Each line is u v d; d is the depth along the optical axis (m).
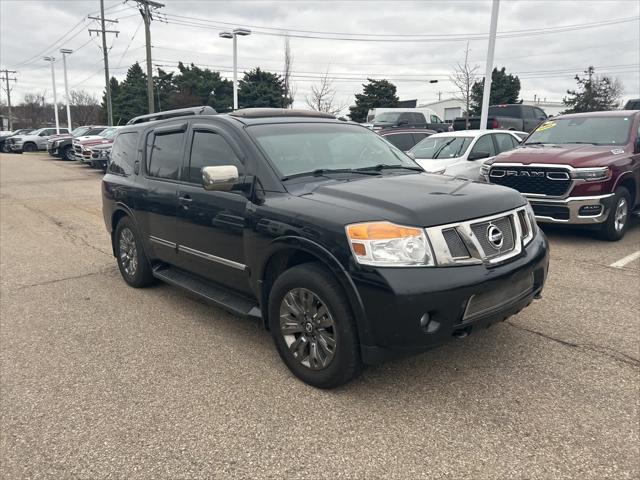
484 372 3.63
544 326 4.38
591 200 6.82
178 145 4.83
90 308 5.20
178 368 3.85
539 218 7.18
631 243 7.25
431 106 53.19
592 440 2.86
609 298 5.02
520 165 7.23
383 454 2.80
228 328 4.60
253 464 2.76
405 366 3.75
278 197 3.67
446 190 3.56
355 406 3.26
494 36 14.53
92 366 3.93
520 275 3.37
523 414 3.12
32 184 17.05
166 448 2.91
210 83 51.44
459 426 3.03
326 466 2.72
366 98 51.09
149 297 5.51
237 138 4.11
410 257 3.03
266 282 3.80
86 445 2.96
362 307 3.07
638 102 17.33
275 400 3.36
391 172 4.27
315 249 3.26
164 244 4.97
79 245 8.17
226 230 4.03
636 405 3.19
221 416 3.20
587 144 7.89
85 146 21.95
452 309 3.04
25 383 3.70
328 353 3.34
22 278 6.34
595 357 3.82
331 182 3.78
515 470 2.64
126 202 5.49
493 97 45.53
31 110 95.25
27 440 3.03
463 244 3.18
